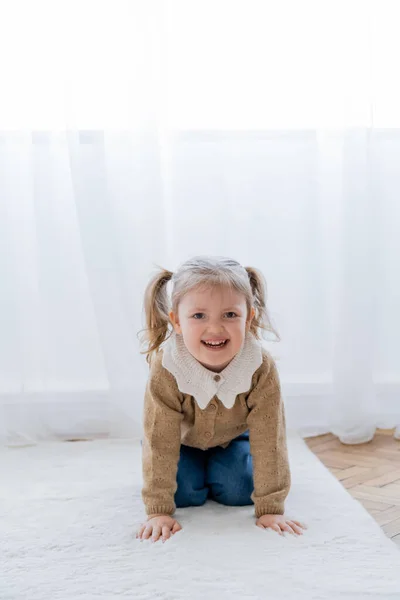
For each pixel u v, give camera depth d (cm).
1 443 201
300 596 103
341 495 150
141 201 199
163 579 111
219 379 134
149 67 196
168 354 136
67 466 178
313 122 203
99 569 115
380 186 201
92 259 198
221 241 203
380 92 202
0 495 156
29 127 201
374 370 209
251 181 204
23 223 204
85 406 207
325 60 200
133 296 199
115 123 198
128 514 141
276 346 206
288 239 205
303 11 200
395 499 150
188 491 144
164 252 199
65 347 207
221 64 201
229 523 134
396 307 208
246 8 201
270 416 137
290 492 152
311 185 203
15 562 119
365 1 194
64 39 196
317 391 208
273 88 202
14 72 200
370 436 199
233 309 130
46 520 139
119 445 196
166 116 201
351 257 198
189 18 201
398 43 201
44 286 204
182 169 202
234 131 202
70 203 204
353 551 120
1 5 199
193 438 146
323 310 207
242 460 146
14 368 204
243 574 111
